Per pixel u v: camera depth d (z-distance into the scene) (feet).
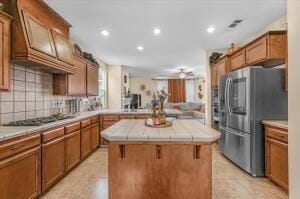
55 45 10.48
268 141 10.34
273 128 9.89
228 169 12.09
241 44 17.25
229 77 13.30
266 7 10.76
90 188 9.55
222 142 14.76
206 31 14.39
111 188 7.09
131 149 7.07
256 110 10.89
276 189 9.45
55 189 9.43
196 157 7.03
